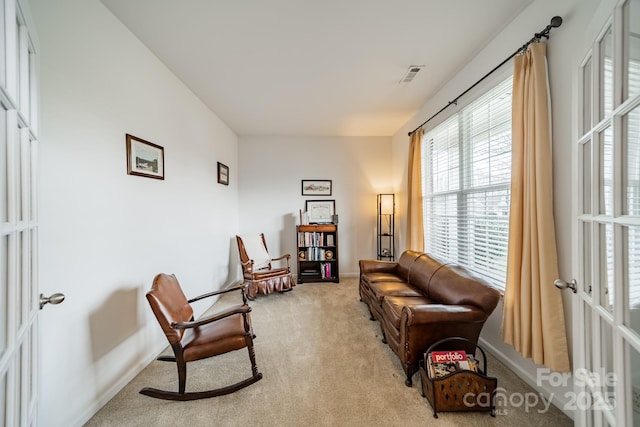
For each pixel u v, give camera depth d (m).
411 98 3.21
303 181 4.74
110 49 1.77
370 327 2.66
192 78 2.65
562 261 1.52
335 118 3.87
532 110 1.61
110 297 1.74
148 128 2.18
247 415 1.53
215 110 3.49
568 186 1.48
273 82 2.75
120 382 1.79
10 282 0.82
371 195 4.82
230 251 4.20
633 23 0.84
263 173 4.70
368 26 1.92
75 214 1.50
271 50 2.20
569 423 1.44
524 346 1.65
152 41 2.07
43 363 1.31
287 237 4.71
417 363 1.80
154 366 2.05
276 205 4.71
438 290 2.29
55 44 1.39
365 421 1.48
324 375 1.89
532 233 1.60
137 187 2.04
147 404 1.63
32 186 1.03
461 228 2.68
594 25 1.02
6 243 0.81
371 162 4.82
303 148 4.74
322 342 2.37
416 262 2.90
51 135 1.37
